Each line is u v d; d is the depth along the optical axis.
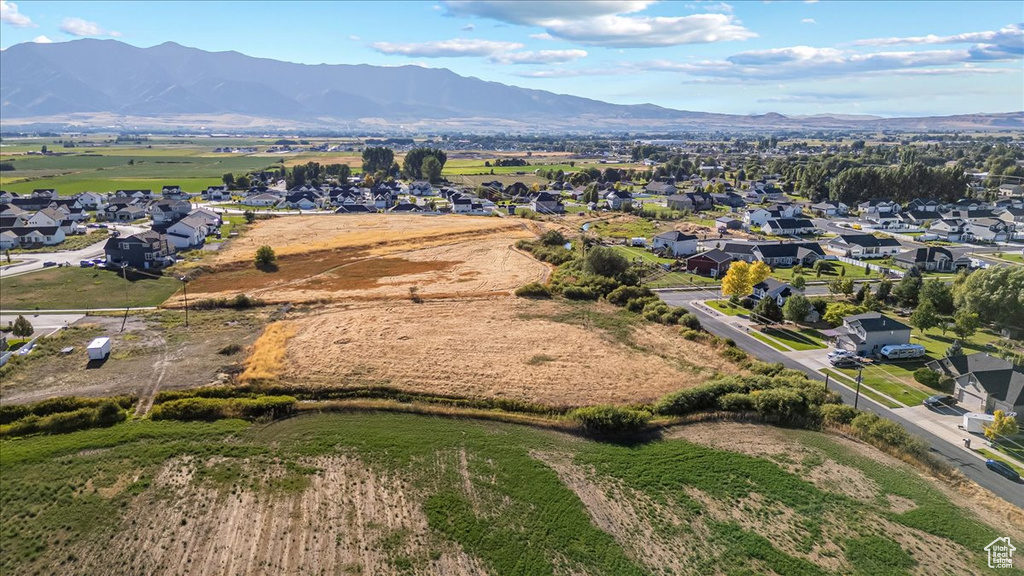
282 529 33.94
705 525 35.16
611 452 42.59
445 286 84.31
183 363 55.38
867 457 41.97
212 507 35.69
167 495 36.66
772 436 44.78
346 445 42.53
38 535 33.25
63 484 37.56
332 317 69.62
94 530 33.69
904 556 32.56
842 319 67.31
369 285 84.62
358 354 57.62
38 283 81.38
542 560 32.34
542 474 39.69
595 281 82.25
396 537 33.62
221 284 84.12
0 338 58.81
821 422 46.12
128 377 52.19
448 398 49.06
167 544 32.72
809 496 37.66
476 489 38.00
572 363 56.84
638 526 35.03
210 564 31.36
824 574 31.39
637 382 52.88
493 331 65.44
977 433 44.69
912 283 75.19
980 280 68.56
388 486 38.06
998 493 37.84
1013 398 45.72
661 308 71.56
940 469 39.91
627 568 31.84
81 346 59.25
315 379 51.59
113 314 69.75
